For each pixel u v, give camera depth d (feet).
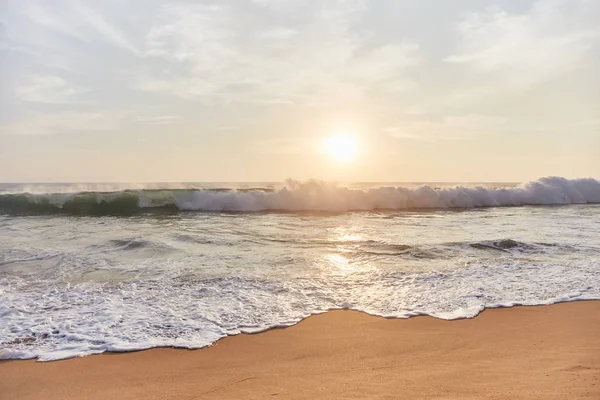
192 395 11.48
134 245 31.78
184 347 14.84
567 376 11.82
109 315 17.71
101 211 60.70
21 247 31.19
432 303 19.67
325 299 20.16
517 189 80.94
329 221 49.34
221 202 64.49
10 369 13.19
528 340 15.31
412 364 13.37
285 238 35.99
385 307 19.16
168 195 64.75
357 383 11.94
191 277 23.40
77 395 11.71
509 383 11.44
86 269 25.05
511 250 30.89
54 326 16.49
